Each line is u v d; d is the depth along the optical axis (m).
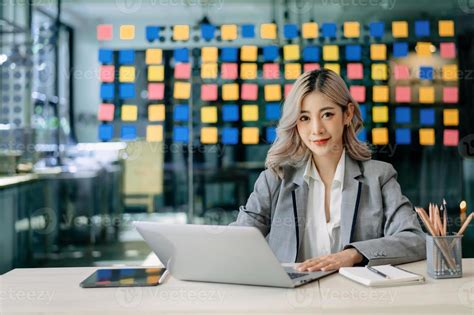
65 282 1.25
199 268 1.21
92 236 2.93
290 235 1.61
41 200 2.90
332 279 1.23
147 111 2.87
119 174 2.91
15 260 2.86
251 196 1.73
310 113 1.62
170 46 2.86
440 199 2.84
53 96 2.87
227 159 2.87
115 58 2.87
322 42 2.85
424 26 2.85
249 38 2.85
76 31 2.87
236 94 2.85
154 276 1.28
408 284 1.18
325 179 1.65
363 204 1.59
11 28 2.85
